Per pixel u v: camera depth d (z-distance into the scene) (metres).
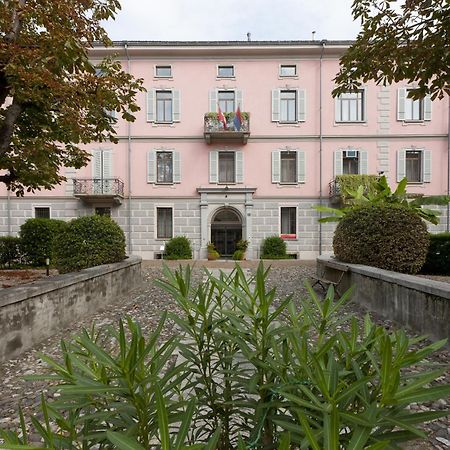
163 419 0.85
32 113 6.79
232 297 1.47
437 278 7.70
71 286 5.38
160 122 19.31
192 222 19.31
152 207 19.28
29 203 18.97
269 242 18.67
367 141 19.09
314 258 19.08
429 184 18.86
